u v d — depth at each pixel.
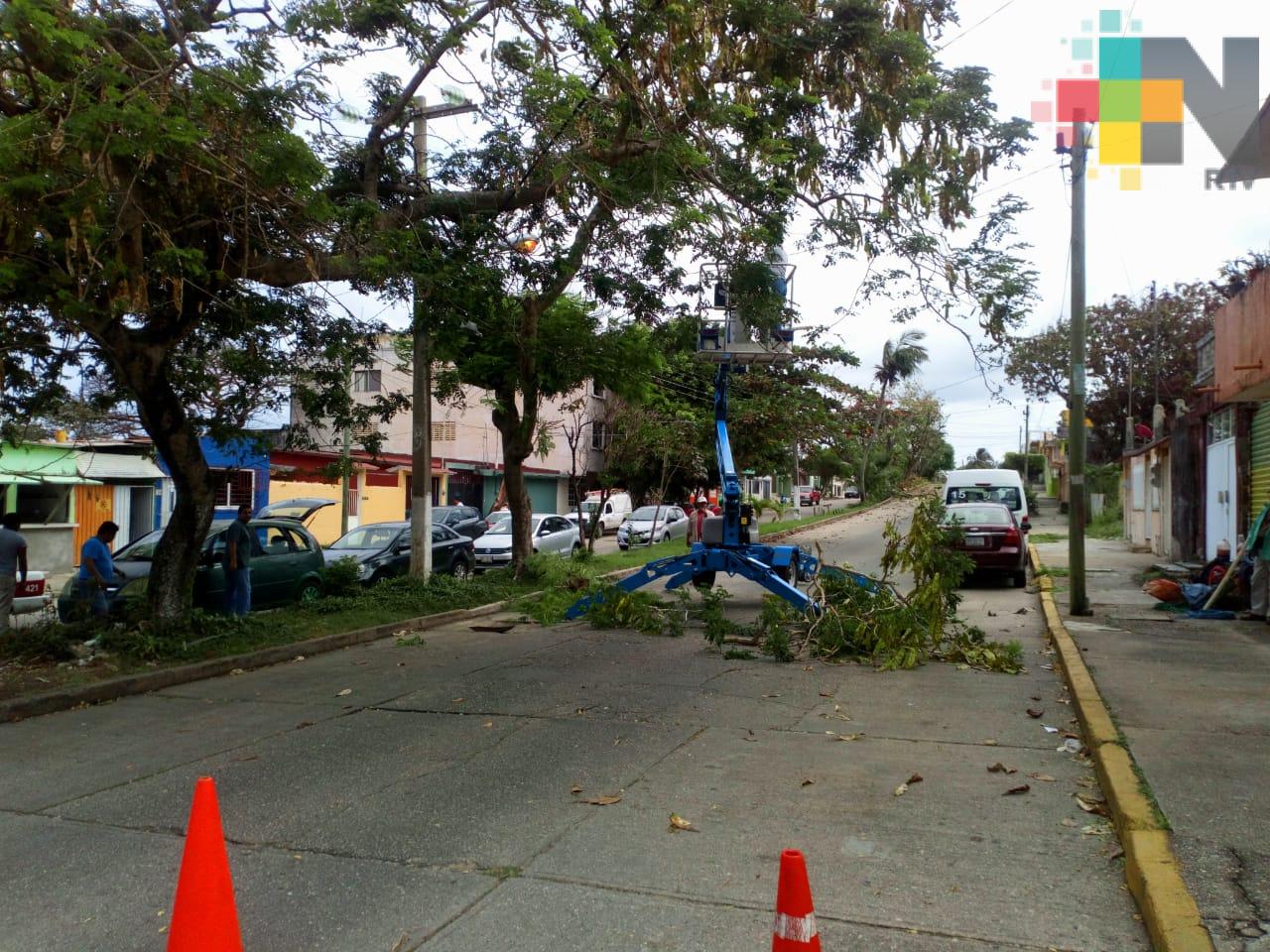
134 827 5.33
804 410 31.67
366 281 10.68
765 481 65.56
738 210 10.50
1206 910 3.75
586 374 16.17
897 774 5.92
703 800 5.46
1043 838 4.82
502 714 7.73
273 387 12.18
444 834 5.02
